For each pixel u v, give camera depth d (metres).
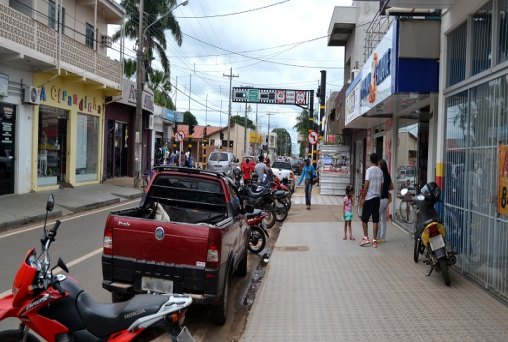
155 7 35.53
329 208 18.72
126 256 5.75
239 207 7.80
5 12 14.62
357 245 10.73
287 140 158.38
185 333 3.57
